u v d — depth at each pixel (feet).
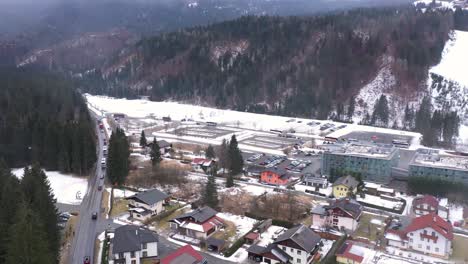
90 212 225.35
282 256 172.04
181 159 339.57
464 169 260.62
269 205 233.55
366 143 347.97
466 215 217.77
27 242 130.00
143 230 182.91
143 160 326.44
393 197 256.93
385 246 189.67
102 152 358.64
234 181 286.46
